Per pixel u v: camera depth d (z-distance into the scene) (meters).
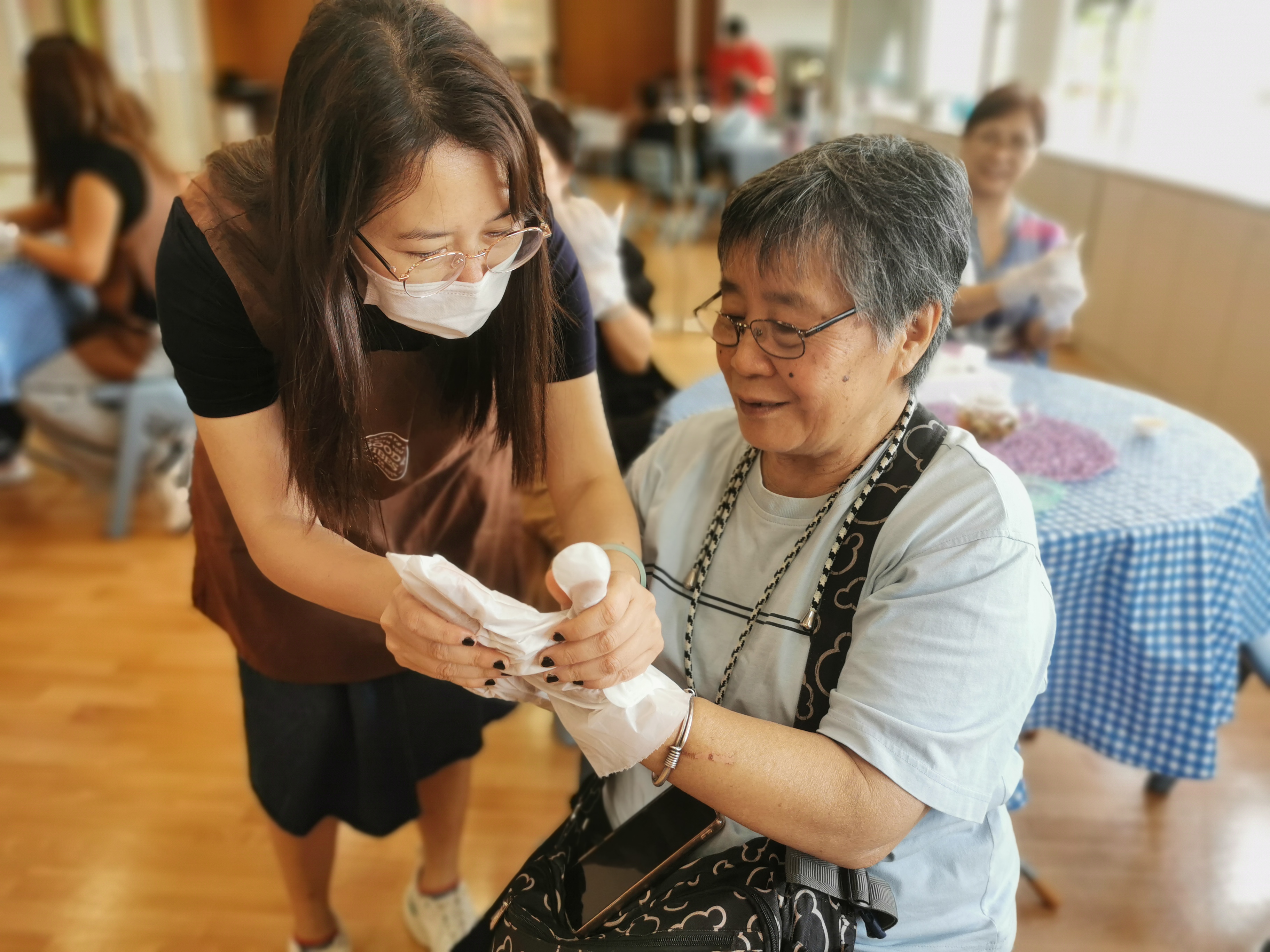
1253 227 3.19
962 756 0.78
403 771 1.27
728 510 0.96
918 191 0.76
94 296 2.83
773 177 0.77
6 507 3.04
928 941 0.89
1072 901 1.59
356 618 1.09
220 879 1.67
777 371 0.80
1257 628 1.47
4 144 4.81
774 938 0.79
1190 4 4.25
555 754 1.97
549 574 0.74
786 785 0.78
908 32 4.50
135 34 5.78
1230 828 1.75
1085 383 1.91
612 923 0.86
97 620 2.45
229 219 0.87
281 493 0.95
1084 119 4.91
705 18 5.46
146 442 2.80
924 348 0.83
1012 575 0.79
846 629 0.85
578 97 5.52
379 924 1.58
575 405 1.06
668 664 0.97
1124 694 1.36
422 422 1.07
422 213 0.74
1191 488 1.41
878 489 0.86
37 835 1.76
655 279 4.80
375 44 0.71
